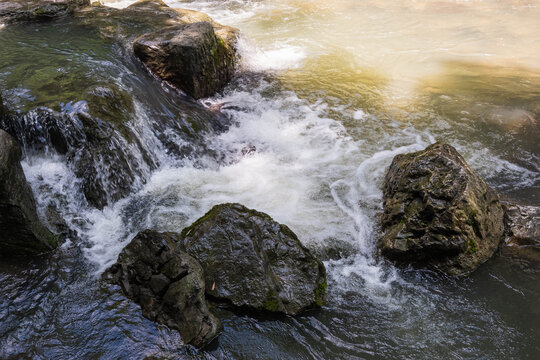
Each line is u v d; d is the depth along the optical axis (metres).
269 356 4.18
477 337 4.43
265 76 9.48
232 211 5.05
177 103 7.64
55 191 5.67
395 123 8.02
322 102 8.58
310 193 6.36
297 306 4.56
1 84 6.64
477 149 7.35
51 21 9.55
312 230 5.69
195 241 4.82
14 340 4.15
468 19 14.34
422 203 5.29
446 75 10.10
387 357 4.23
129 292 4.58
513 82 9.76
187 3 14.88
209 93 8.32
